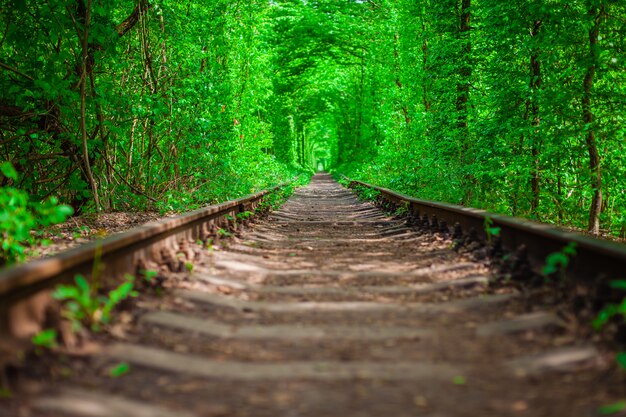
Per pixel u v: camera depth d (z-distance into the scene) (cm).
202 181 1580
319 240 1013
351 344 409
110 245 481
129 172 1389
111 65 1337
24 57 1122
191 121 1471
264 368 357
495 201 1366
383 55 2947
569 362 352
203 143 1511
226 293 570
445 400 305
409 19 2259
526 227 580
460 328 444
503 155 1423
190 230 805
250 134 2417
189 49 1541
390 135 2378
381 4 3180
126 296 463
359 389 322
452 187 1440
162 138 1497
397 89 2361
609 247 416
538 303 485
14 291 338
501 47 1406
